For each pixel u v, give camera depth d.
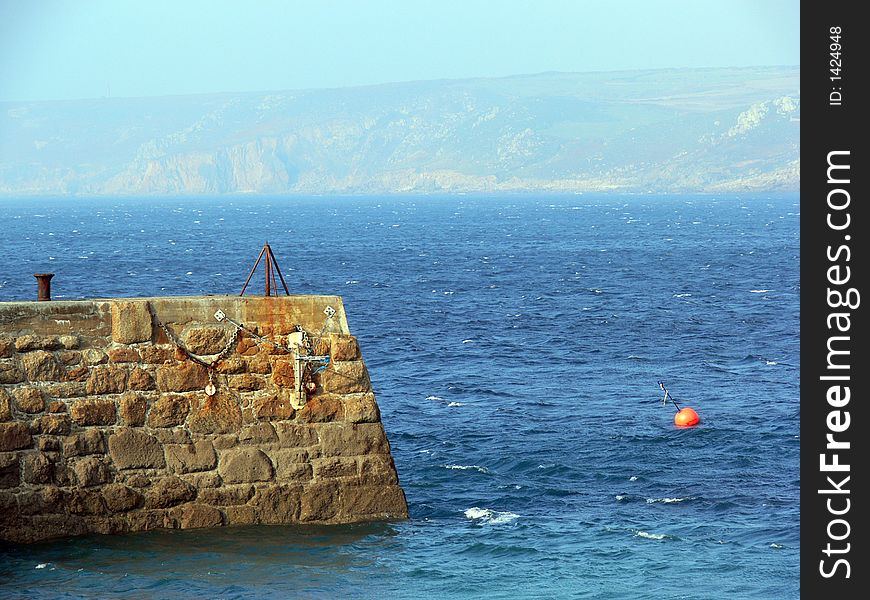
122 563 43.44
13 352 43.66
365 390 47.88
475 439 75.06
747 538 53.03
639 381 100.56
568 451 71.56
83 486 44.22
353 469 47.72
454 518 55.25
